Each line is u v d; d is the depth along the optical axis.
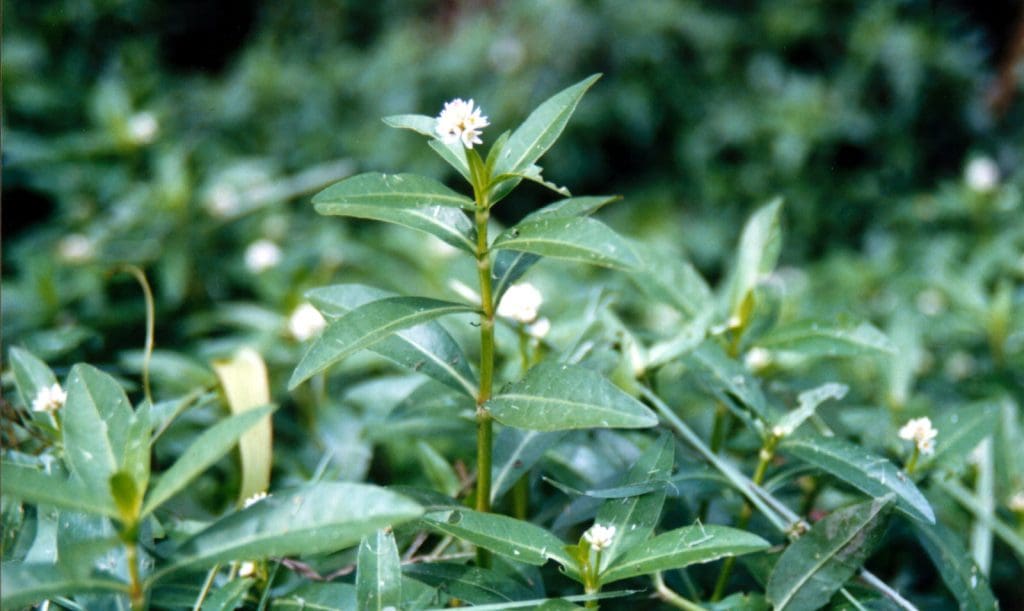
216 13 2.34
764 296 0.73
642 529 0.60
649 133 2.10
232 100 1.98
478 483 0.63
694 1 2.23
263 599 0.60
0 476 0.54
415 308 0.60
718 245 2.00
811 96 2.10
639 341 0.73
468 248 0.60
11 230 1.46
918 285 1.10
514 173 0.59
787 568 0.62
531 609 0.60
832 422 0.74
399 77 2.09
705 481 0.67
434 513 0.60
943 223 1.77
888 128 2.11
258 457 0.69
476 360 0.85
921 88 2.12
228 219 1.33
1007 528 0.72
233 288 1.30
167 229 1.26
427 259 1.24
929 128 2.15
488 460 0.63
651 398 0.69
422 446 0.72
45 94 1.66
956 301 1.01
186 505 0.72
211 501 0.75
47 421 0.67
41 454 0.67
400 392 0.79
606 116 2.09
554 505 0.68
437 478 0.72
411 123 0.61
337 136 2.01
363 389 0.79
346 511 0.54
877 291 1.50
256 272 1.19
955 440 0.69
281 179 1.84
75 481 0.59
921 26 2.18
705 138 2.12
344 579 0.66
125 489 0.55
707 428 0.75
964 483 0.77
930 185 2.15
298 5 2.44
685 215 2.08
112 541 0.54
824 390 0.67
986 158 2.14
